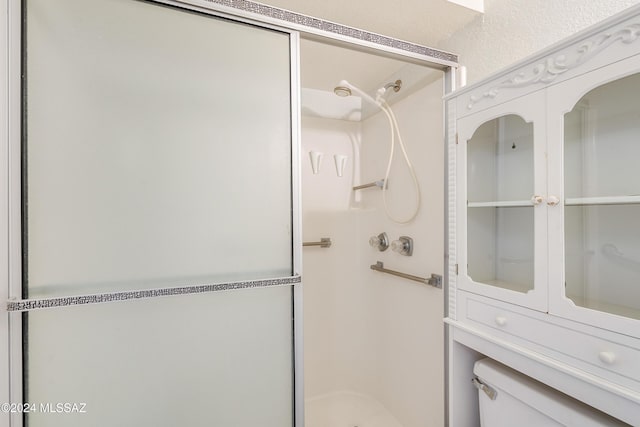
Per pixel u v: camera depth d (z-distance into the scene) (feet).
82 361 2.34
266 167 2.85
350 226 6.30
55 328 2.27
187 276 2.58
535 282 2.40
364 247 6.25
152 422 2.52
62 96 2.26
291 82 2.93
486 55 3.58
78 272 2.29
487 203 2.94
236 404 2.78
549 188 2.30
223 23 2.73
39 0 2.23
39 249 2.21
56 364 2.28
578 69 2.11
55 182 2.24
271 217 2.86
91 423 2.36
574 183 2.23
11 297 2.13
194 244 2.61
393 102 5.26
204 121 2.64
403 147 4.82
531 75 2.43
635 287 2.06
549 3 2.95
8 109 2.12
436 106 4.27
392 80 5.09
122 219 2.40
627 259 2.10
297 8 3.52
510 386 2.74
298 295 2.95
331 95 5.94
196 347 2.65
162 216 2.51
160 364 2.54
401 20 3.76
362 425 5.53
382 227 5.71
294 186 2.93
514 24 3.26
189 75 2.61
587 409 2.26
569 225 2.25
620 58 1.89
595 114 2.16
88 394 2.35
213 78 2.68
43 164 2.22
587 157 2.21
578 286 2.24
